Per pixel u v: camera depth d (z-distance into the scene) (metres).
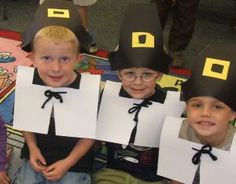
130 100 1.23
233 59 1.03
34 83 1.23
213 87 1.02
